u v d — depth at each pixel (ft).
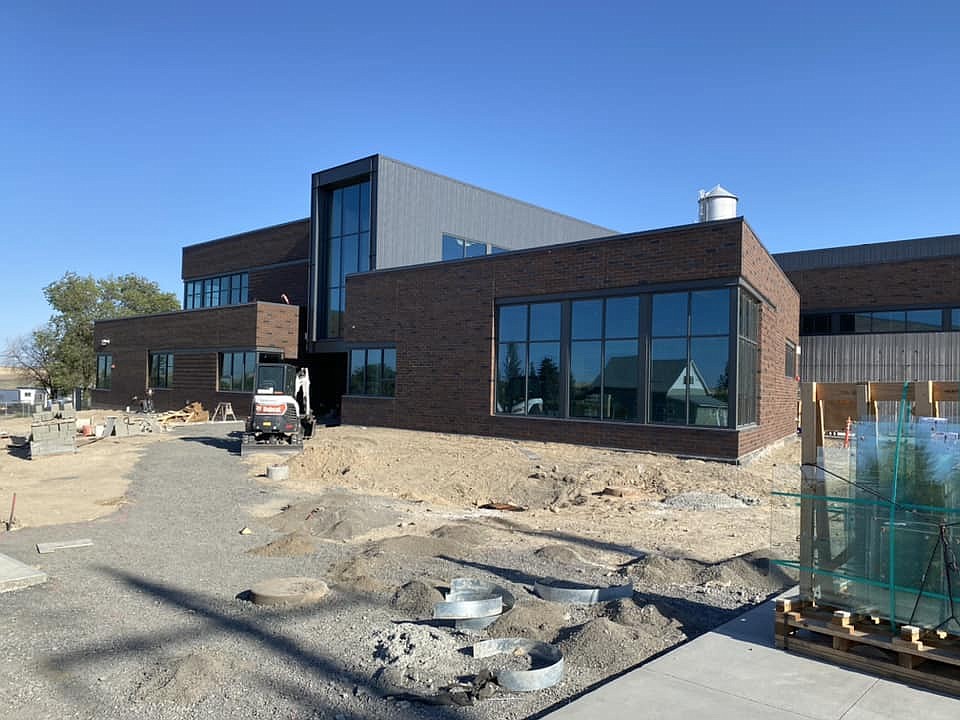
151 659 19.02
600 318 65.72
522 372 72.28
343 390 122.52
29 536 34.86
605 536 35.86
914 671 17.24
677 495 46.73
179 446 77.41
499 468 54.34
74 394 173.06
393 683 17.57
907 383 19.71
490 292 74.84
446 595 24.61
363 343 90.27
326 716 15.93
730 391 57.11
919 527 18.04
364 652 19.61
